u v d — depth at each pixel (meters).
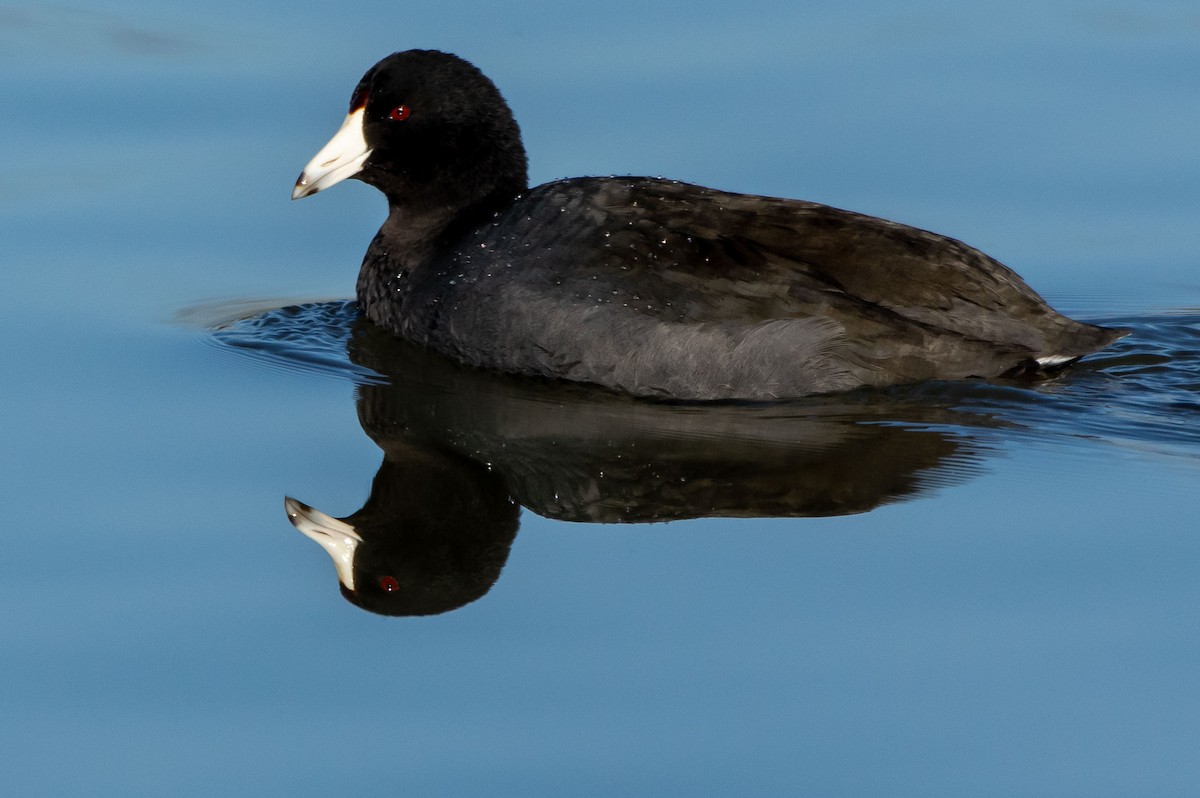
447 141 14.41
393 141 14.41
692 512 11.09
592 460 11.91
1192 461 11.65
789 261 12.75
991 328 12.62
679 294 12.73
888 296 12.61
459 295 13.55
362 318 15.01
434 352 13.94
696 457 11.87
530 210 13.55
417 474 11.91
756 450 11.95
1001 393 12.71
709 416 12.56
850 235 12.90
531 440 12.27
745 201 13.32
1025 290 12.91
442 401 13.03
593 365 12.93
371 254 14.86
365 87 14.56
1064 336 12.67
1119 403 12.75
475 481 11.78
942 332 12.56
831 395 12.70
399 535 11.14
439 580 10.56
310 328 14.82
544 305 12.97
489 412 12.81
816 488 11.34
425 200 14.59
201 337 14.49
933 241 12.91
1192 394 12.97
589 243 13.03
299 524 11.21
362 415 12.82
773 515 10.98
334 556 10.84
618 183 13.57
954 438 12.07
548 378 13.20
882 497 11.18
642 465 11.78
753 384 12.67
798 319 12.54
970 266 12.77
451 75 14.41
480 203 14.61
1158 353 13.98
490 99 14.52
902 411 12.51
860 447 11.94
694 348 12.65
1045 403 12.65
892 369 12.61
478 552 10.92
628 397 12.95
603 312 12.80
